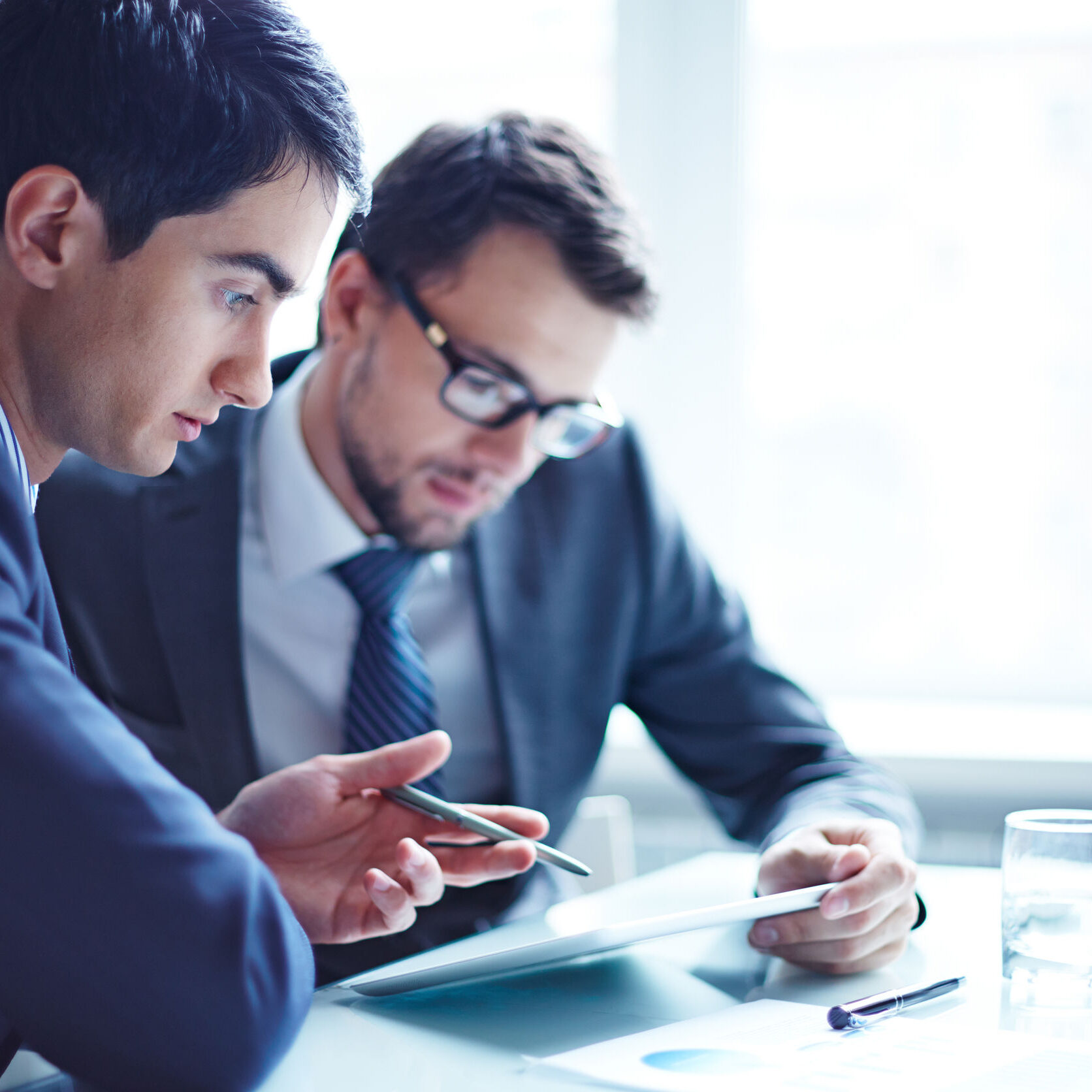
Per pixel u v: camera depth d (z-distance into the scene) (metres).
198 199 0.54
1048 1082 0.47
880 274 1.88
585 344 0.98
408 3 1.90
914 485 1.88
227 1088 0.45
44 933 0.43
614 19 1.86
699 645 1.21
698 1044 0.53
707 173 1.85
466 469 1.00
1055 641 1.84
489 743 1.13
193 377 0.58
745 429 1.90
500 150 0.98
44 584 0.54
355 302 1.04
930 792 1.58
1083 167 1.82
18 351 0.57
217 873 0.46
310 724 1.06
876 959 0.70
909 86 1.86
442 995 0.62
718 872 0.95
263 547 1.08
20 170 0.54
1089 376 1.82
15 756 0.43
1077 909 0.61
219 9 0.56
